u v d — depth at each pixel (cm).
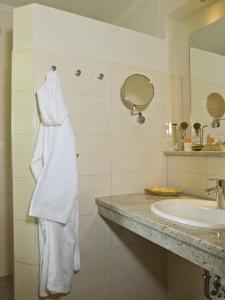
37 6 134
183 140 164
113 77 154
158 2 179
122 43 157
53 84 127
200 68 161
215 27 151
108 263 155
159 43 170
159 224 96
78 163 144
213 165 136
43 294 130
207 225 89
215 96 150
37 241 135
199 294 145
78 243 142
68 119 130
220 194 116
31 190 134
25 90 134
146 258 168
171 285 170
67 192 126
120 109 156
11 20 214
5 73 212
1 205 211
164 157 171
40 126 132
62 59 139
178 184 162
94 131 148
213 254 75
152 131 167
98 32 150
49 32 136
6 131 212
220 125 146
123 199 143
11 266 214
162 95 170
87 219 147
